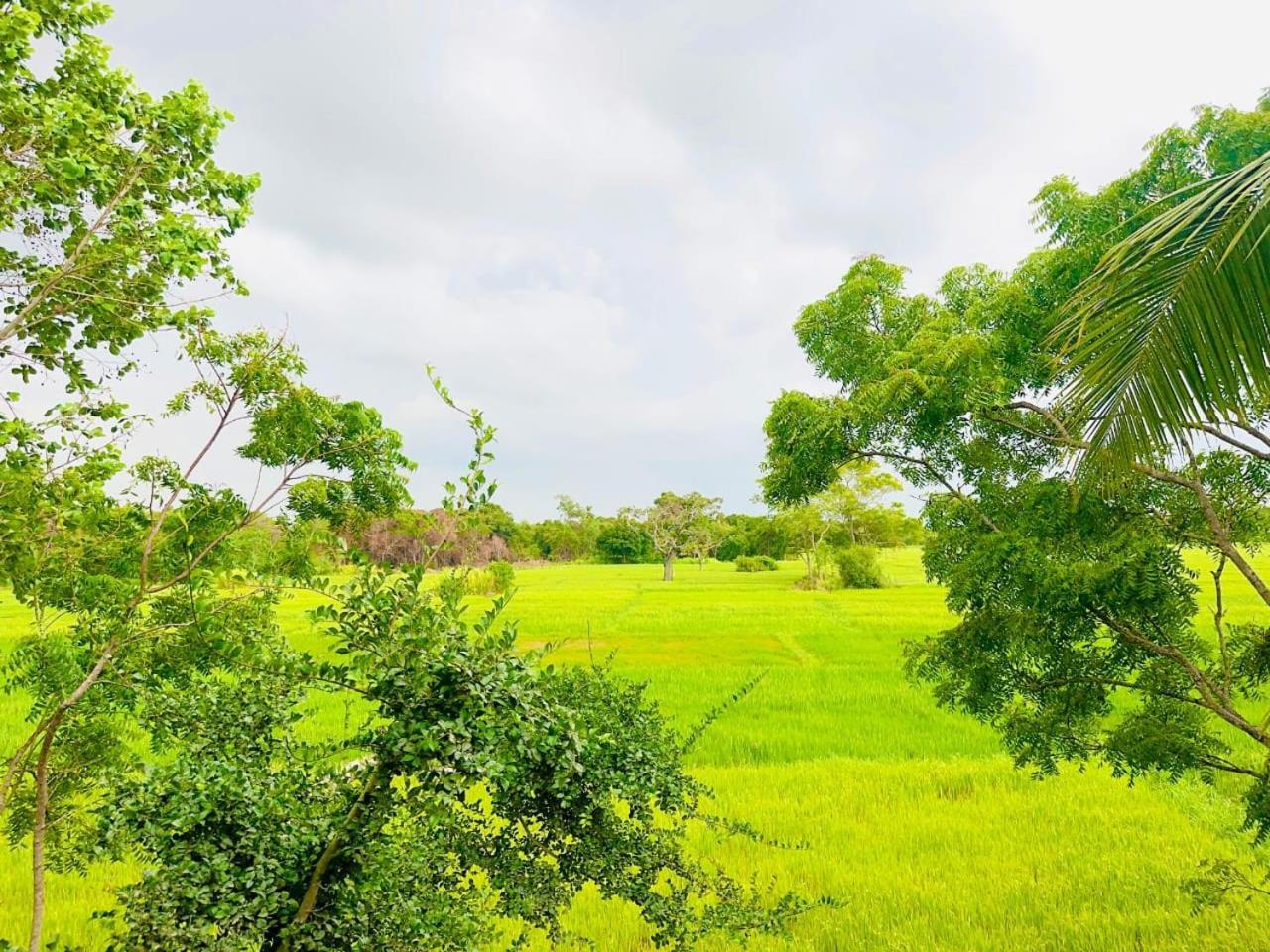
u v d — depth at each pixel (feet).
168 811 8.42
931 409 18.10
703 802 30.37
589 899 21.70
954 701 19.61
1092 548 16.83
